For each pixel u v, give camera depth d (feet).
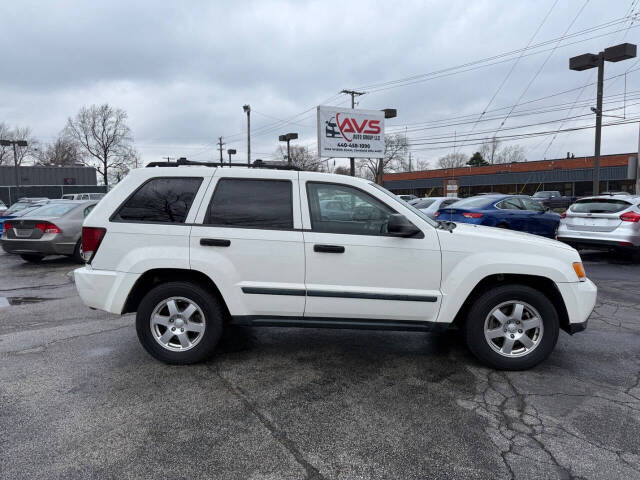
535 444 9.44
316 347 15.33
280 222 13.15
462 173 205.26
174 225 13.17
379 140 79.00
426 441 9.55
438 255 12.92
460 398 11.54
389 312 13.06
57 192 177.47
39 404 11.10
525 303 13.03
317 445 9.40
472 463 8.79
